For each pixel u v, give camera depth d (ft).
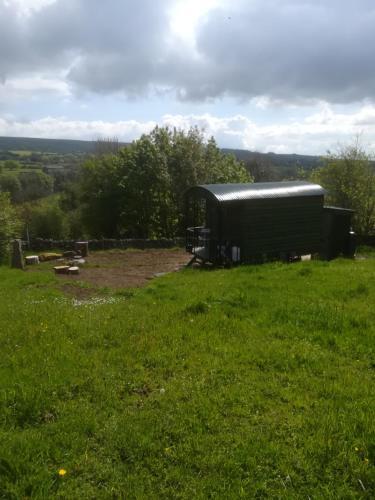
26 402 15.61
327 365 19.16
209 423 14.52
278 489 11.73
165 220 105.91
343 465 12.55
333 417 14.75
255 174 185.06
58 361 19.57
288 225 56.18
